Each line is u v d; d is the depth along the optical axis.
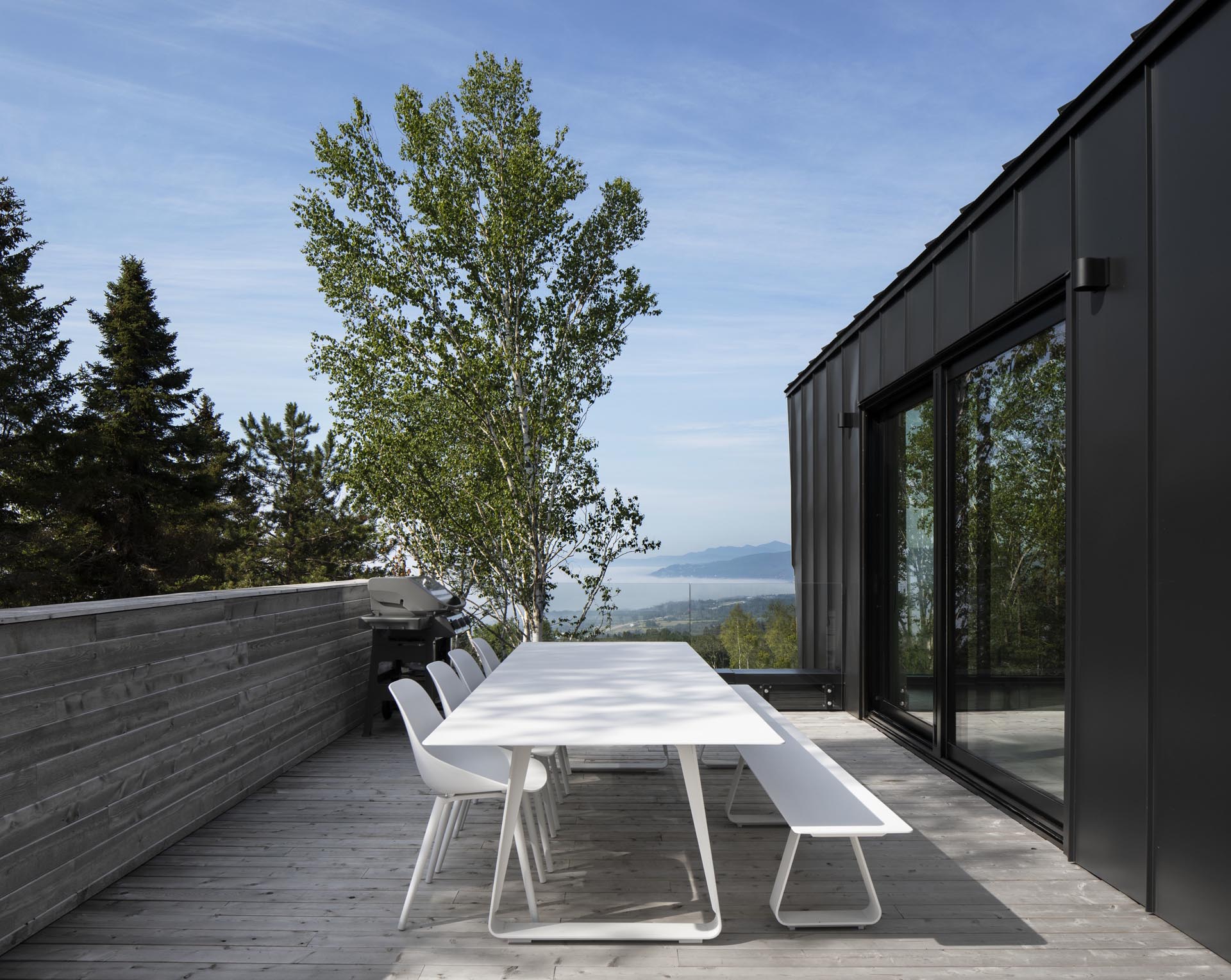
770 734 2.49
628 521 7.96
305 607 5.11
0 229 20.33
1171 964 2.48
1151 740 2.86
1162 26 2.82
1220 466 2.53
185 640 3.67
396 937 2.67
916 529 5.48
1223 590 2.51
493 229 7.57
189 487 21.31
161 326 22.77
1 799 2.54
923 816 3.97
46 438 18.47
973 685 4.55
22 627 2.63
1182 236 2.73
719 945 2.62
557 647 4.63
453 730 2.54
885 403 6.08
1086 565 3.28
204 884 3.11
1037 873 3.24
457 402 7.55
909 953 2.57
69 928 2.73
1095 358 3.24
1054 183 3.58
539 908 2.90
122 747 3.18
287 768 4.78
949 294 4.74
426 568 8.12
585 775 4.79
